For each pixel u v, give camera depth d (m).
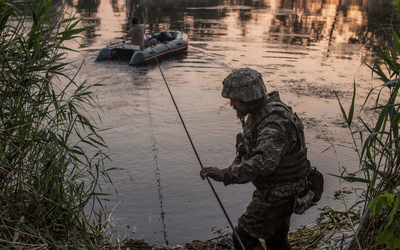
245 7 23.23
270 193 2.65
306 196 2.70
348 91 8.83
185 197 4.72
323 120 7.16
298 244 3.57
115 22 17.45
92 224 4.02
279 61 11.49
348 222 3.81
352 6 23.97
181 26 16.89
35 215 3.04
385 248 2.09
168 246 3.80
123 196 4.70
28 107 3.19
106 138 6.29
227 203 4.61
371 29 16.27
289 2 26.12
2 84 3.11
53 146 3.22
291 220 4.23
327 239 3.57
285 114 2.58
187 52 12.73
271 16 19.98
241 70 2.64
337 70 10.57
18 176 3.00
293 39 14.59
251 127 2.71
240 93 2.60
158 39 13.19
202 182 5.06
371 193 2.48
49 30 3.17
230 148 6.02
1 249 2.58
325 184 5.02
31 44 3.16
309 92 8.78
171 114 7.43
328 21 18.48
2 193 2.82
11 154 3.06
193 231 4.07
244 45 13.55
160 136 6.39
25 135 3.07
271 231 2.74
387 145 2.25
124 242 3.79
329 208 4.29
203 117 7.27
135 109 7.66
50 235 2.89
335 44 13.78
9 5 2.93
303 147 2.69
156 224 4.18
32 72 3.15
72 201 3.18
